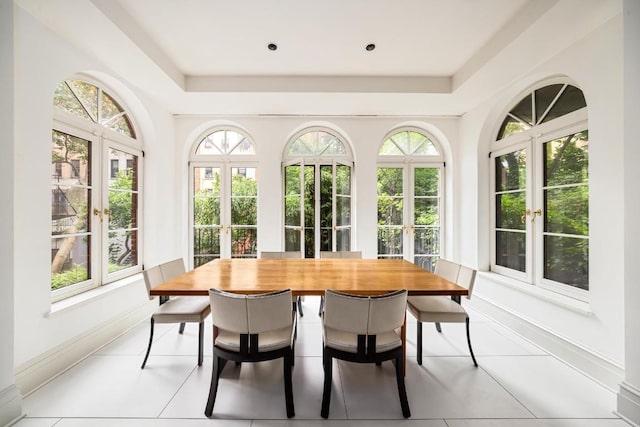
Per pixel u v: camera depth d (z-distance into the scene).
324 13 2.11
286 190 4.01
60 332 2.08
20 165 1.83
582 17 1.89
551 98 2.62
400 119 3.86
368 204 3.87
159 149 3.42
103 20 1.92
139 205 3.26
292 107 3.51
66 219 2.36
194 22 2.21
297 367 2.13
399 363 1.66
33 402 1.73
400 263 2.76
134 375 2.02
